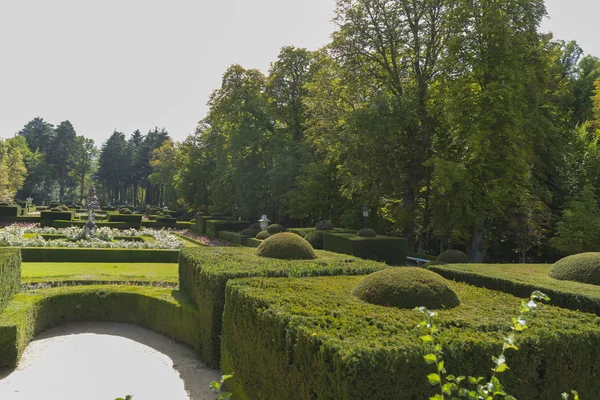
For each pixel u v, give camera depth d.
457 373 3.98
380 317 4.95
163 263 19.08
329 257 11.22
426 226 23.55
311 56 34.94
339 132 24.86
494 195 18.20
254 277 7.90
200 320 8.49
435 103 22.38
